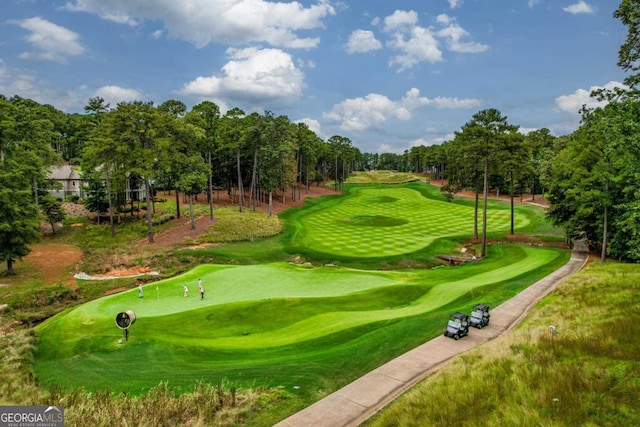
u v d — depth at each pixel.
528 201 86.19
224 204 73.69
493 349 13.45
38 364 16.45
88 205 59.69
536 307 20.44
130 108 44.62
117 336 18.98
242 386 12.72
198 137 50.97
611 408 8.86
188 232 49.88
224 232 49.97
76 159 98.19
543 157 82.25
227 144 60.19
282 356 15.62
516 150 42.81
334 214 74.00
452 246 47.59
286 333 18.91
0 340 19.12
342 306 22.91
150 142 48.03
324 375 13.27
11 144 43.56
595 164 35.19
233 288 27.77
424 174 169.88
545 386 10.00
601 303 17.67
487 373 11.43
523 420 8.76
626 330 12.98
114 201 61.19
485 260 38.50
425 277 30.22
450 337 16.52
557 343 12.72
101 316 22.22
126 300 25.36
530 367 11.31
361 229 58.50
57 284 32.56
